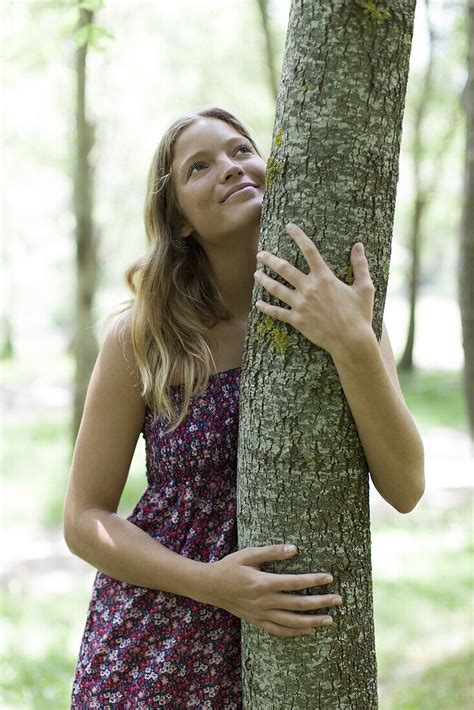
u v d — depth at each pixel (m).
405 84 1.62
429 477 10.26
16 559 7.30
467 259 4.47
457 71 14.63
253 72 14.02
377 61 1.56
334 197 1.58
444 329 33.03
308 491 1.63
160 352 1.91
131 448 1.97
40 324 33.66
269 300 1.65
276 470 1.64
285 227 1.61
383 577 6.43
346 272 1.59
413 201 19.59
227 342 2.00
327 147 1.57
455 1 10.53
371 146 1.58
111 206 17.69
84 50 8.74
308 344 1.60
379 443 1.62
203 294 2.04
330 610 1.64
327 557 1.64
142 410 1.95
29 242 25.47
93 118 12.19
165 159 2.01
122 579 1.83
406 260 21.75
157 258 2.00
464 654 4.57
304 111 1.58
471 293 4.50
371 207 1.60
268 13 10.36
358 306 1.55
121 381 1.93
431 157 17.38
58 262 26.89
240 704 1.85
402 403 1.64
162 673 1.80
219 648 1.83
